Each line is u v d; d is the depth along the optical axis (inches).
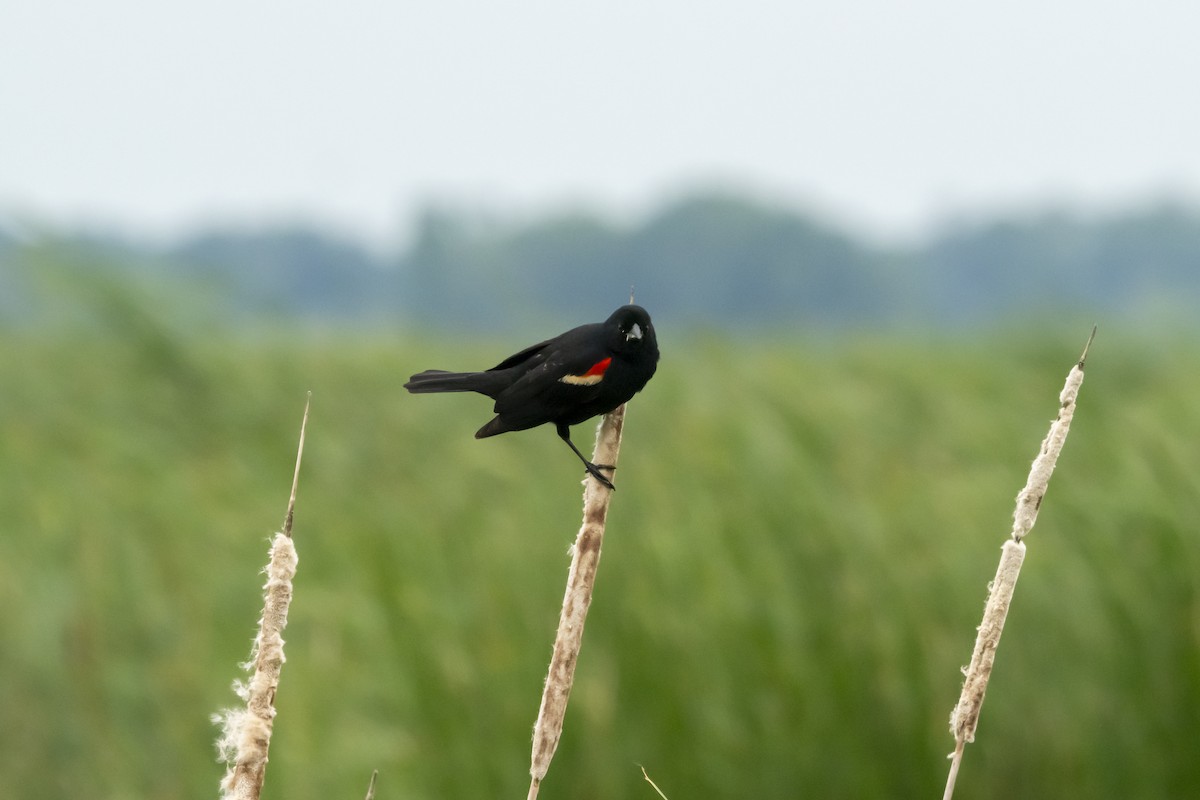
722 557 401.4
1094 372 765.9
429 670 388.8
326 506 547.8
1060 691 383.2
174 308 799.7
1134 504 402.6
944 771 374.6
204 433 690.2
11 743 418.3
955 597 401.1
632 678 382.6
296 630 451.2
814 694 375.2
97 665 441.1
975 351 840.3
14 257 783.1
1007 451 527.5
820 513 419.8
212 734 424.5
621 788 368.2
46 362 745.0
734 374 648.4
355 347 940.6
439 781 373.7
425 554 435.8
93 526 508.1
